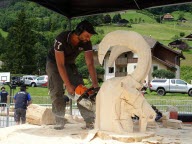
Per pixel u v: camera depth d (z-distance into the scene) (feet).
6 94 61.36
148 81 153.99
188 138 17.49
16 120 38.63
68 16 31.45
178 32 355.97
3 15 383.65
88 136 16.72
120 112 16.97
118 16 341.62
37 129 20.29
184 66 222.69
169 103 64.18
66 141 16.61
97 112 17.61
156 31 354.74
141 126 17.17
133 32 17.38
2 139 18.60
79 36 18.95
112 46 17.53
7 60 249.34
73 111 38.27
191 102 65.57
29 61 248.52
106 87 17.22
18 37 249.34
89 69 20.35
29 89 137.69
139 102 16.93
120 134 16.48
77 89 18.44
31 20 308.81
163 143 15.92
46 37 293.23
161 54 183.01
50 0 29.09
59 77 20.07
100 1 28.68
